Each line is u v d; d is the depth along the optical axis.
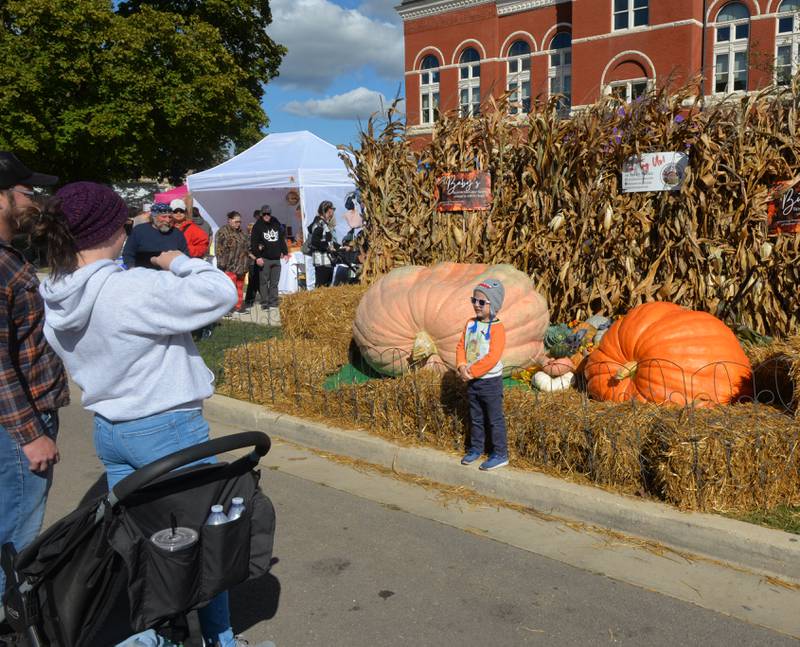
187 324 2.50
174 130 30.41
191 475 2.46
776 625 3.21
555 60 31.58
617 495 4.30
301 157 14.86
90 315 2.47
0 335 2.69
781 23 25.77
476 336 4.73
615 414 4.61
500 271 6.72
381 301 6.92
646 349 5.30
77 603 2.22
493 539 4.14
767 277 6.53
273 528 2.56
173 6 32.78
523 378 6.46
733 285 6.68
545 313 6.68
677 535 3.95
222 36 34.19
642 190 6.91
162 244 7.86
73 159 29.56
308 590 3.61
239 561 2.40
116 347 2.49
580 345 6.44
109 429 2.61
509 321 6.37
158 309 2.47
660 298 7.00
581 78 29.39
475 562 3.86
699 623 3.24
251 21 34.19
